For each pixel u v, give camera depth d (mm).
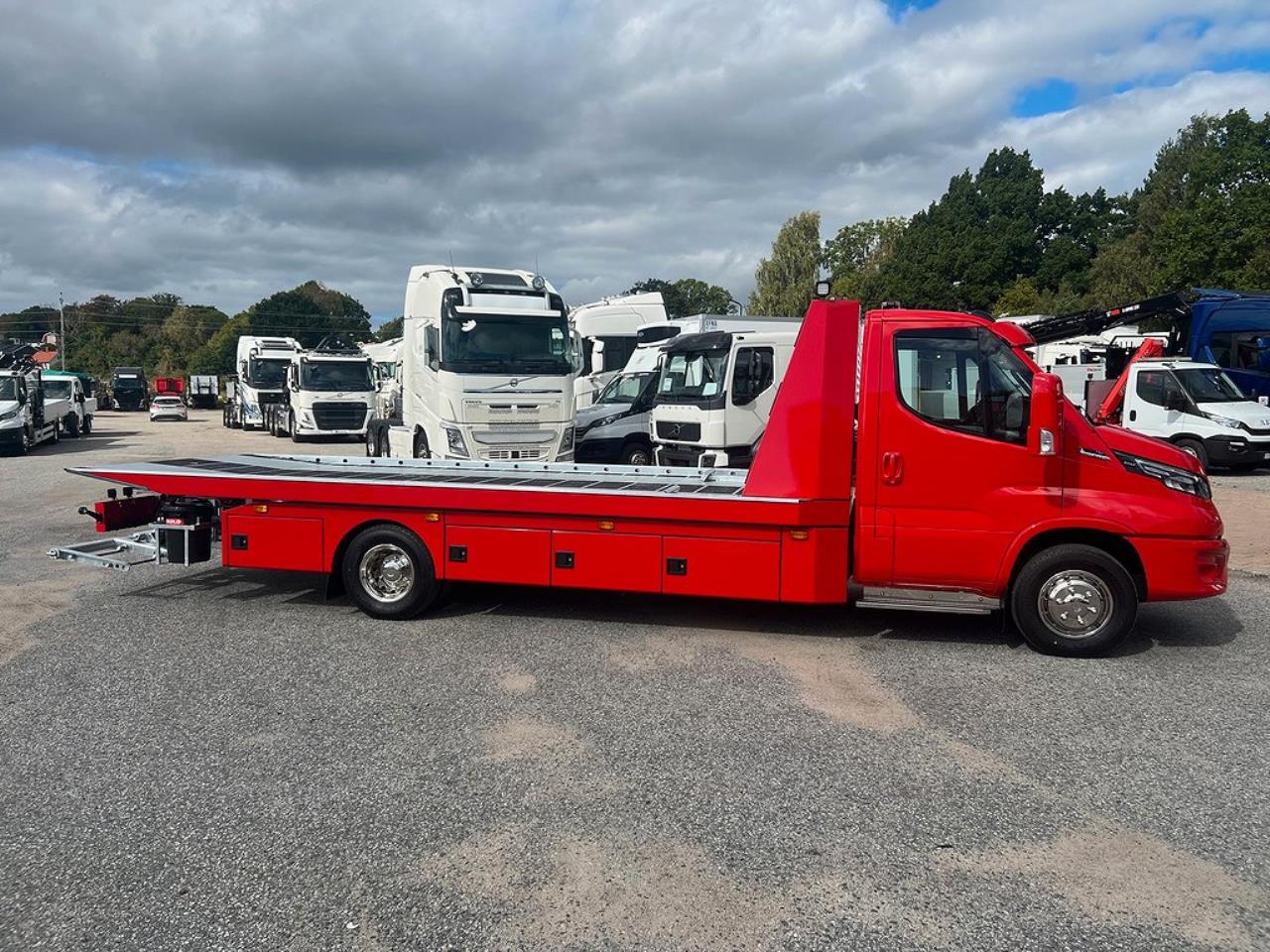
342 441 29688
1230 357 18844
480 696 5707
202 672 6168
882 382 6484
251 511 7723
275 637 7027
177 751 4867
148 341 115125
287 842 3918
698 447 14211
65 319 116625
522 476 8570
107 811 4195
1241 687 5871
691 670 6215
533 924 3326
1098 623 6391
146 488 7922
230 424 38531
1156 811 4184
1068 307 55344
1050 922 3332
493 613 7738
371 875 3660
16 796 4344
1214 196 43531
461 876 3652
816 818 4125
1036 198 71750
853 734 5105
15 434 23016
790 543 6641
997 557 6406
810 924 3322
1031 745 4945
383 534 7398
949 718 5340
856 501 6586
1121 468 6305
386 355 33188
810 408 6602
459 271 14180
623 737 5059
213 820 4109
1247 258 42031
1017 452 6328
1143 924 3316
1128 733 5109
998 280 67688
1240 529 11414
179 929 3301
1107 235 72562
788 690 5820
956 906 3434
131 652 6641
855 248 82000
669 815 4152
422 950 3176
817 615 7664
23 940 3236
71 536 11375
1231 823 4070
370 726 5211
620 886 3578
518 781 4496
